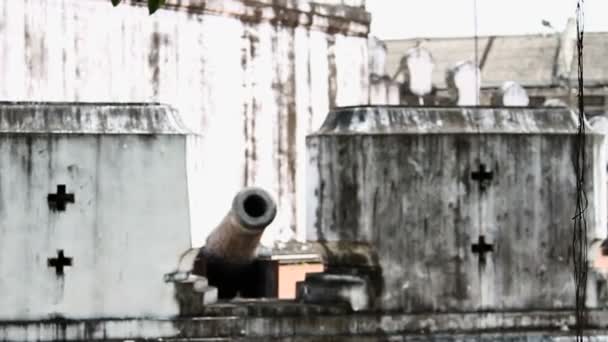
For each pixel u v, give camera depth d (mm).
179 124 20703
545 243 21406
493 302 21250
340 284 20984
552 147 21422
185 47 37781
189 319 20250
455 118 21328
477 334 21078
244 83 40188
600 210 21547
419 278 21062
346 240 20938
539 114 21641
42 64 33344
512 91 57781
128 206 20203
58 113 20250
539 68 78062
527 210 21359
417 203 21031
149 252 20250
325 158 21094
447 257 21141
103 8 35156
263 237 40469
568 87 72625
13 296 20016
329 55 44031
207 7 38500
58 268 20109
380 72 47438
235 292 27375
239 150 39938
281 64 41719
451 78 51656
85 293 20141
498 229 21266
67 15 34062
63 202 20109
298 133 42531
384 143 20906
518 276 21328
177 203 20266
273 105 41406
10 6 32438
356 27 45406
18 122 20125
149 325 20203
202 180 21141
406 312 21016
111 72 35375
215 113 38969
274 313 20594
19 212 20016
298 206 42500
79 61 34406
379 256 20953
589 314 21375
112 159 20156
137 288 20234
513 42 80875
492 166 21250
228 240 25453
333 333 20688
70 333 20047
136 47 36156
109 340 20125
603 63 75875
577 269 21406
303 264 40438
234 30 39719
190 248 20312
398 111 21234
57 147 20078
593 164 21469
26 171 20031
